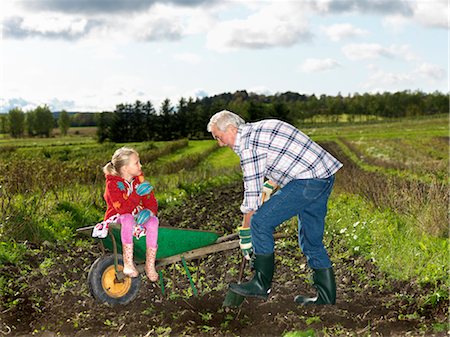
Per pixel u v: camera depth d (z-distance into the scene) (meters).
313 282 6.24
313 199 5.59
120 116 111.25
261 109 122.50
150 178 21.56
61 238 8.62
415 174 19.89
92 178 17.34
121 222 5.64
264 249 5.69
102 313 5.66
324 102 171.00
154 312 5.74
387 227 8.89
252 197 5.53
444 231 8.81
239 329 5.27
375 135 77.19
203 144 68.88
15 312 5.72
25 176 13.78
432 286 6.22
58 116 162.25
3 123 144.25
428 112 171.25
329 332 5.07
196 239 6.14
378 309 5.78
